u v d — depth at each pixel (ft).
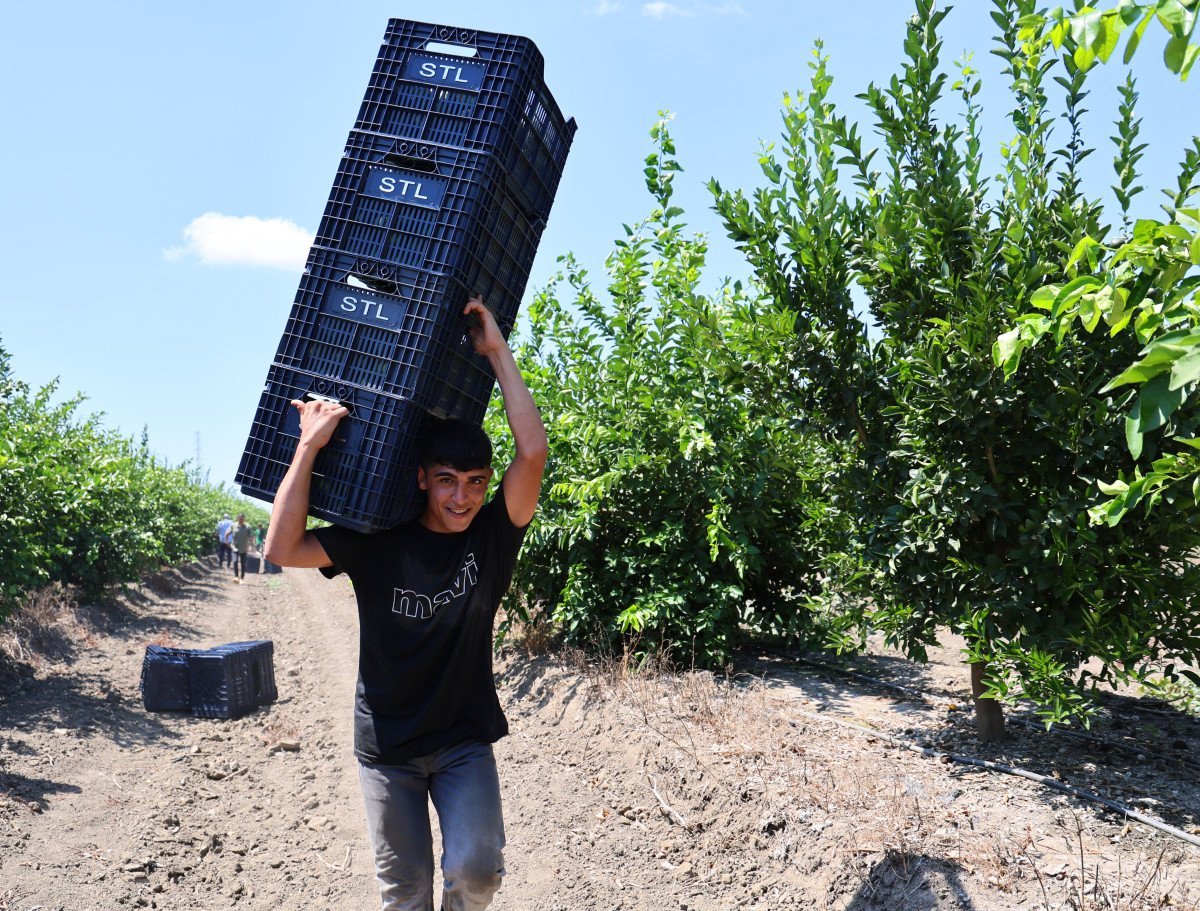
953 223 15.92
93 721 25.38
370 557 9.27
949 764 16.69
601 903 14.03
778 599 27.32
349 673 34.17
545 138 10.50
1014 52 15.81
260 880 15.44
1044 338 14.62
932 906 11.62
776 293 17.61
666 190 26.50
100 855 15.81
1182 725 18.81
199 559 104.78
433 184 9.55
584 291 29.27
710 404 25.22
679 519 26.45
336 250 9.66
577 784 19.07
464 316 9.79
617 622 25.82
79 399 45.47
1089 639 14.49
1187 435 13.21
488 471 9.34
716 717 20.01
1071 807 14.10
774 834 14.79
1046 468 15.69
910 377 15.90
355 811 18.84
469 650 9.52
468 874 9.14
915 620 16.75
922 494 15.90
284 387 9.66
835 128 16.61
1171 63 5.24
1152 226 6.80
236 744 24.38
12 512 30.30
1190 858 12.10
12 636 32.58
